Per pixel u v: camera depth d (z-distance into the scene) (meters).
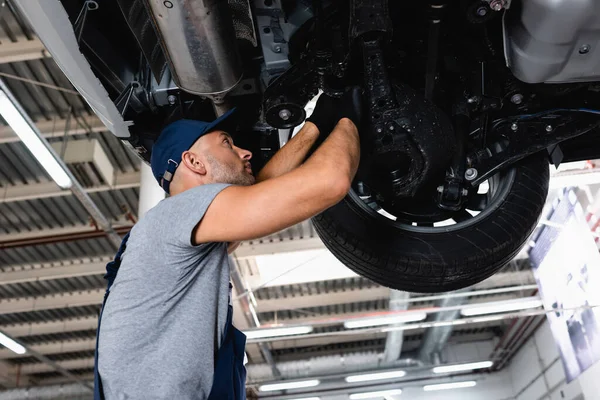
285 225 1.13
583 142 2.12
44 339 10.38
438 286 1.81
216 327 1.15
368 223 1.81
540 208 1.90
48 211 7.04
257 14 1.80
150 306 1.11
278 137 2.04
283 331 7.45
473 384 12.10
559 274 7.52
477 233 1.81
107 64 1.83
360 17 1.61
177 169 1.34
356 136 1.35
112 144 6.36
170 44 1.63
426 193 1.86
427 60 1.75
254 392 12.34
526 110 1.92
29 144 4.33
